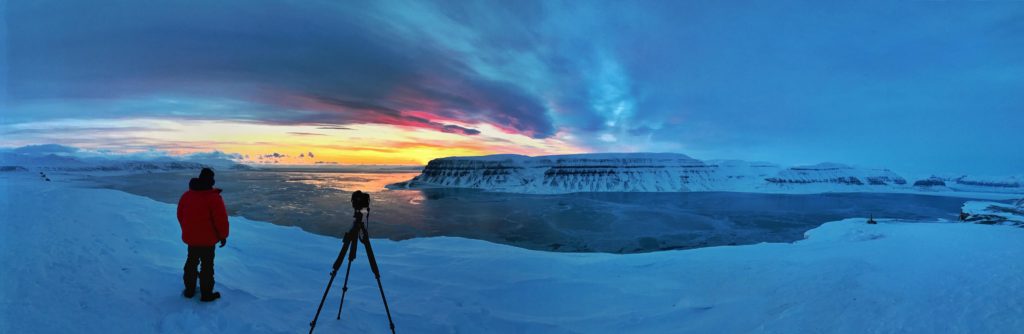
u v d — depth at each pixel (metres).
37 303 3.92
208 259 4.77
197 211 4.71
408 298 6.98
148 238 7.84
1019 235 10.95
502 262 10.27
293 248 10.86
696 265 10.27
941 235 11.92
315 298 6.13
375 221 34.31
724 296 7.24
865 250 10.44
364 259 10.45
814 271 8.14
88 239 6.61
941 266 7.42
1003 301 5.23
